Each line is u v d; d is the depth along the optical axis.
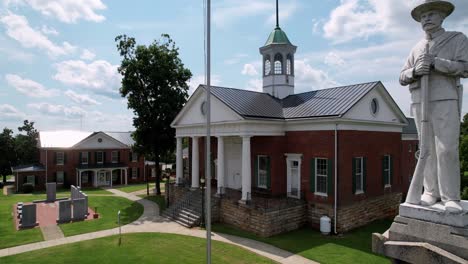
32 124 72.88
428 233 6.69
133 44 37.72
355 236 20.91
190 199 27.58
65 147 53.16
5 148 58.59
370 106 24.34
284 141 25.70
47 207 33.28
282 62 30.62
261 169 27.02
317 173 23.39
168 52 38.97
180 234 21.86
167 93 38.06
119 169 57.50
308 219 23.33
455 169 6.86
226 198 24.62
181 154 32.22
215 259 16.98
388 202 25.94
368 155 24.12
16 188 50.44
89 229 23.83
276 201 23.80
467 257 6.05
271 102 28.55
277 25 31.61
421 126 7.27
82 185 54.22
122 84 37.59
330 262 16.34
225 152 30.59
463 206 6.79
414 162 36.59
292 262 16.44
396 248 6.91
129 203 35.56
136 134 38.69
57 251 18.69
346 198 22.12
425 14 7.08
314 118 22.81
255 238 20.59
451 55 6.82
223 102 25.28
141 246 19.38
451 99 6.85
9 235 22.38
